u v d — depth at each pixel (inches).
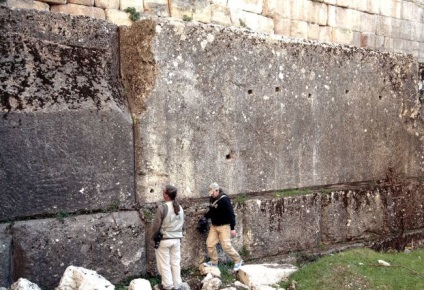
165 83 245.6
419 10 486.6
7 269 205.2
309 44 301.0
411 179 361.7
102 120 229.6
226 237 249.4
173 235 222.4
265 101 283.0
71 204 222.5
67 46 226.8
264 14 374.3
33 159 213.2
